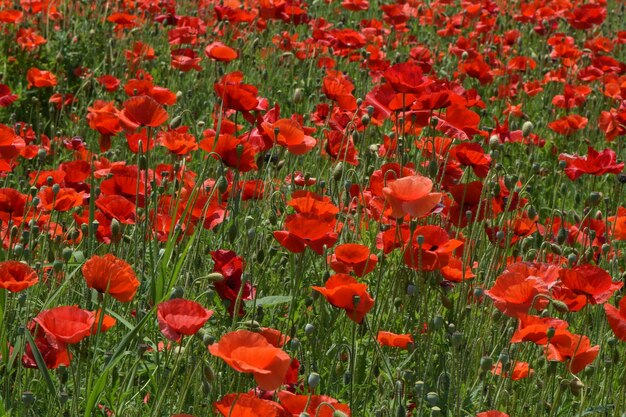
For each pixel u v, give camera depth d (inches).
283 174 272.8
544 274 172.4
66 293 195.0
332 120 251.4
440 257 175.5
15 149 196.5
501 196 212.8
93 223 185.3
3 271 141.9
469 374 183.0
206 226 195.5
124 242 204.2
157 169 225.5
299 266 170.7
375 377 179.2
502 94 400.5
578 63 481.4
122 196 187.8
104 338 183.0
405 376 167.6
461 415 176.4
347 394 178.4
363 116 230.7
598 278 161.5
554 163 362.9
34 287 184.7
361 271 168.9
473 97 262.8
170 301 127.7
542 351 183.9
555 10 524.1
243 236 202.4
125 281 137.9
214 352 114.2
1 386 160.7
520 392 186.9
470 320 190.7
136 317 179.9
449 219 209.0
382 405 158.7
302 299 202.8
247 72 418.6
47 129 370.0
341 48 370.0
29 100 373.1
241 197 215.9
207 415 149.7
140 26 449.7
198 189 181.8
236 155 194.1
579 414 163.9
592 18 466.6
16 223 193.2
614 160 224.8
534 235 241.9
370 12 593.0
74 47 420.2
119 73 394.6
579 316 219.5
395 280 188.2
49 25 457.4
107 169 217.2
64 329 128.3
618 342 206.8
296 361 148.3
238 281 168.4
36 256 207.9
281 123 204.4
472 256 210.5
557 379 187.0
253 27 458.9
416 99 209.2
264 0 408.5
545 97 436.1
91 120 223.6
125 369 174.9
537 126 393.1
